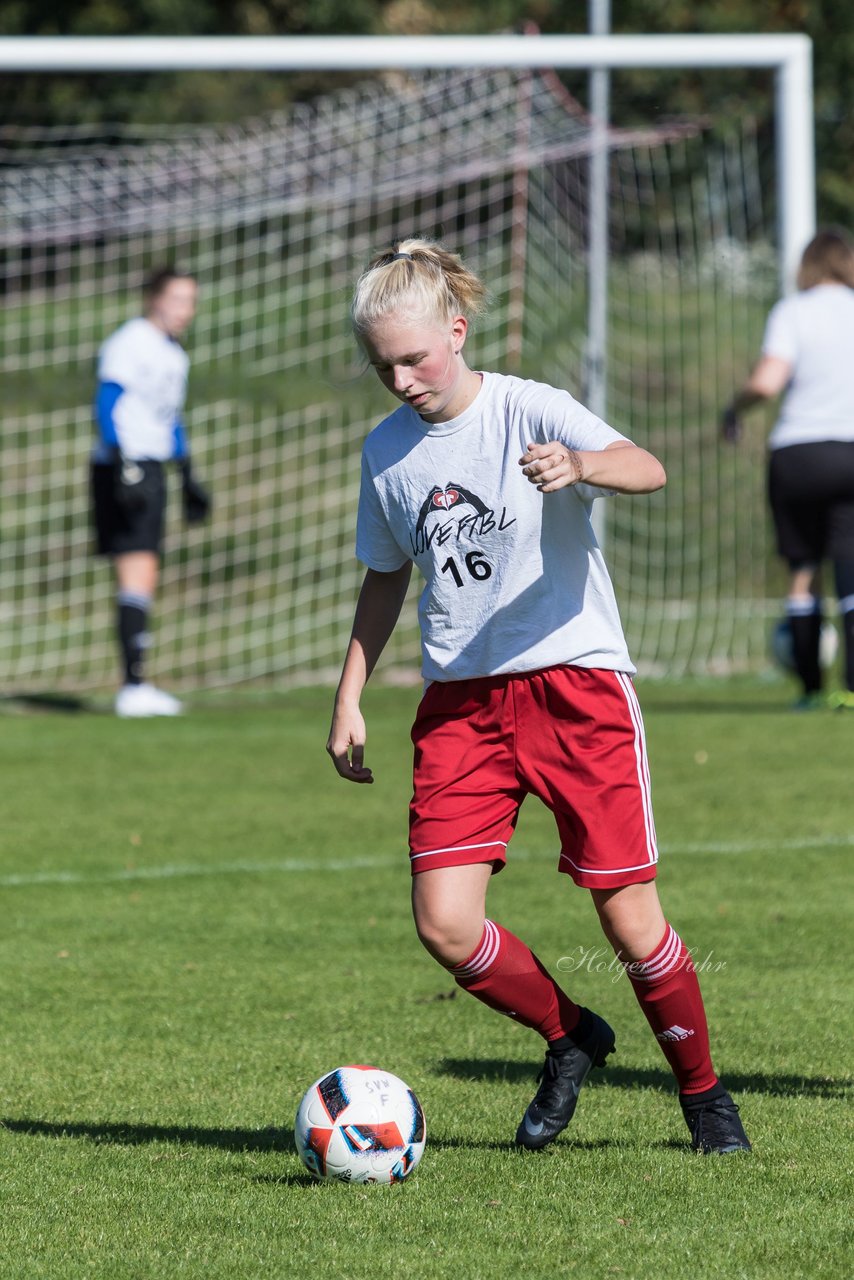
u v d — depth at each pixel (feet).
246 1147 40.78
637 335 189.37
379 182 157.07
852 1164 38.70
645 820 38.70
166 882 72.69
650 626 158.81
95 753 107.14
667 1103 44.32
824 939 61.67
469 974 39.09
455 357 38.24
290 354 182.70
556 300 175.42
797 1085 45.19
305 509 175.01
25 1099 44.80
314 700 131.03
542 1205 36.14
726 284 182.09
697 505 177.58
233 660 145.79
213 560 166.30
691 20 263.90
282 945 61.98
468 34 268.82
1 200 154.81
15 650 148.66
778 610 163.12
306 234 179.22
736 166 178.50
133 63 132.77
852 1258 32.94
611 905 38.81
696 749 104.83
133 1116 43.34
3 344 192.24
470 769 38.99
